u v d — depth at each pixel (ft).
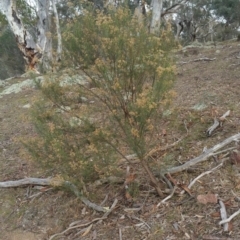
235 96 16.87
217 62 25.94
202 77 22.11
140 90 9.08
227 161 11.41
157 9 30.96
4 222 11.39
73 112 9.73
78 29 9.08
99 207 10.41
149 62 8.79
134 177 11.03
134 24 9.08
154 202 10.26
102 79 9.09
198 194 10.16
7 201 12.30
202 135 13.52
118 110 9.12
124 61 8.75
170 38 9.44
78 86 9.60
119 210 10.28
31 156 10.71
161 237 8.97
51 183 10.62
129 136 8.95
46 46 33.50
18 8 40.37
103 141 9.39
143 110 8.57
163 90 8.68
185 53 32.68
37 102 9.96
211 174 10.93
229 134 13.08
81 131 9.59
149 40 8.99
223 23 84.69
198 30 77.92
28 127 18.94
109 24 8.78
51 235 10.21
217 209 9.43
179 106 16.61
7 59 79.66
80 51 9.12
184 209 9.71
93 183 10.86
